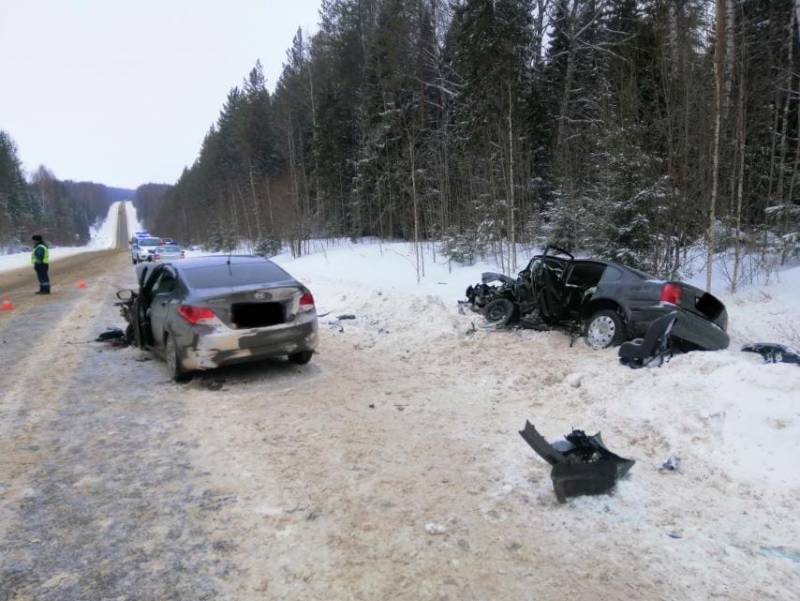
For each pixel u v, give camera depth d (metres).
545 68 27.89
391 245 28.38
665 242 13.33
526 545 3.33
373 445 4.93
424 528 3.54
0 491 4.16
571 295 8.70
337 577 3.07
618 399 5.43
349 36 37.00
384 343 8.97
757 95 16.03
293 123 40.78
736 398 4.53
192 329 6.66
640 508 3.67
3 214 69.44
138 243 35.59
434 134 28.92
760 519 3.46
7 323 12.07
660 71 15.68
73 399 6.46
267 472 4.42
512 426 5.29
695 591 2.87
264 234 39.59
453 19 30.23
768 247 14.38
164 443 5.08
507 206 19.30
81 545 3.43
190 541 3.45
